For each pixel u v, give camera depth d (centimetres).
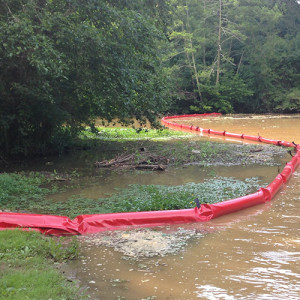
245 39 4806
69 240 707
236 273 573
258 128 2916
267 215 868
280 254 644
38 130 1616
